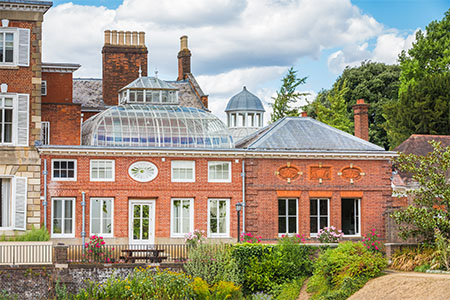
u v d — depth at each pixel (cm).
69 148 3947
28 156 3922
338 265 3519
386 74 7338
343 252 3619
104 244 3769
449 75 6256
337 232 4247
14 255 3488
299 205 4278
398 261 3725
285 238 3844
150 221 4109
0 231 3844
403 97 6350
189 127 4284
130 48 5591
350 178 4341
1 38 3934
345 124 6969
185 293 3453
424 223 3678
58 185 3950
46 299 3444
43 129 4253
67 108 4291
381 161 4388
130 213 4081
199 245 3734
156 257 3672
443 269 3509
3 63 3919
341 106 7000
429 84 6250
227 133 4338
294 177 4275
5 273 3434
